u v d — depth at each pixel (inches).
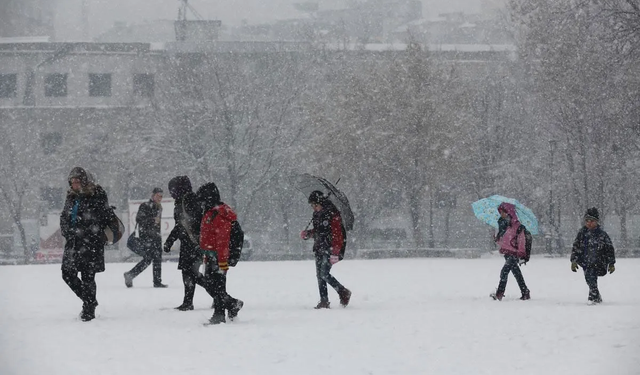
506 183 2327.8
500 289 634.8
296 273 980.6
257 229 2691.9
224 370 317.4
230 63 2714.1
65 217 475.5
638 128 1891.0
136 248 745.0
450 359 339.6
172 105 2546.8
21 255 2635.3
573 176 2091.5
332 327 442.6
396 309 549.0
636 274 949.2
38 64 2925.7
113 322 468.1
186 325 454.6
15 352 359.6
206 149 2519.7
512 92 2448.3
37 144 2832.2
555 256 1737.2
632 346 361.4
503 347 368.8
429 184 2187.5
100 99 2930.6
